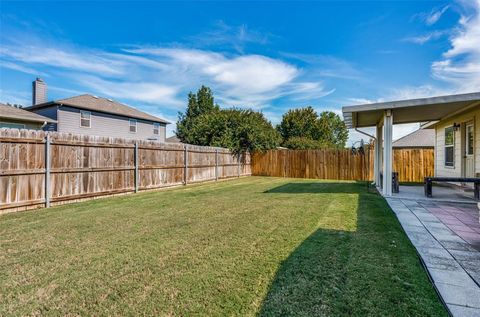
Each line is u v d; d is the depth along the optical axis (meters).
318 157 14.89
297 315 2.05
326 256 3.14
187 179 11.08
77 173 6.90
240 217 5.12
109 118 18.47
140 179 8.83
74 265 2.98
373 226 4.35
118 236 3.98
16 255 3.27
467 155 8.37
